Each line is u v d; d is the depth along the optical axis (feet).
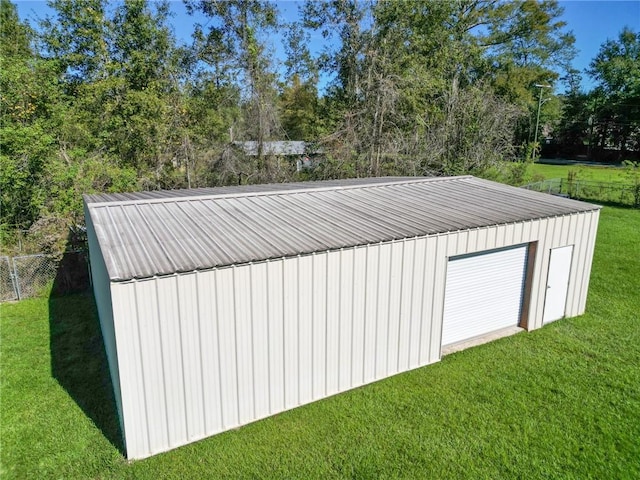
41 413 20.20
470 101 67.87
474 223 25.22
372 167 66.13
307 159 70.69
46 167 43.52
